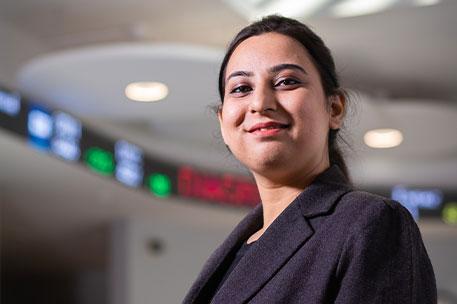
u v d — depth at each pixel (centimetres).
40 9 909
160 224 1268
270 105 200
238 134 206
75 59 793
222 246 221
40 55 987
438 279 1495
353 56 1071
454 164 1402
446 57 1082
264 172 207
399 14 925
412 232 177
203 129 1122
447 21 949
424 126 1189
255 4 895
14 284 1798
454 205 1412
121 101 924
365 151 1312
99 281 1738
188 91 891
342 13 912
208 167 1196
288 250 186
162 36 965
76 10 910
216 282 215
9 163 902
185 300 214
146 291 1230
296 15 912
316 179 202
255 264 189
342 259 175
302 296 176
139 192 1079
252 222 225
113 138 1018
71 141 918
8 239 1320
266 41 208
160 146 1124
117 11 909
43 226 1232
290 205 196
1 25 930
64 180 987
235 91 208
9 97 821
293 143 201
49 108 882
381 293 168
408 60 1096
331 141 224
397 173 1412
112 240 1233
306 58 207
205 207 1191
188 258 1293
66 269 1686
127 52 782
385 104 1103
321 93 208
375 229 175
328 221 186
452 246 1504
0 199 1065
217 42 973
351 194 191
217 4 876
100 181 1006
